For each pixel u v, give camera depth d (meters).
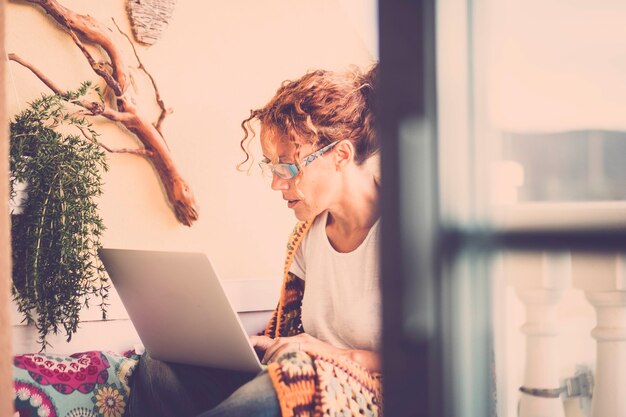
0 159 0.94
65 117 2.15
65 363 1.91
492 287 0.32
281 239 2.62
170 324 1.79
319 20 2.71
